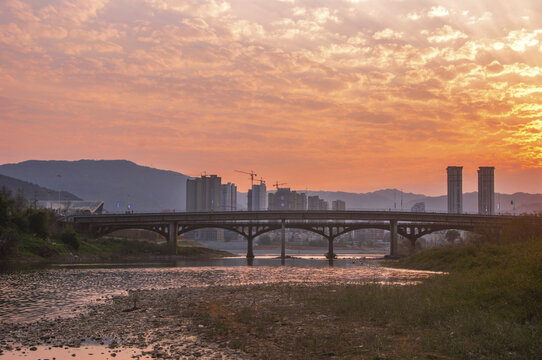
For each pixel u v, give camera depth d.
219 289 48.03
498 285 29.41
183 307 34.16
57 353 20.53
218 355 19.77
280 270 87.12
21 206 149.12
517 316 23.44
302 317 28.53
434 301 29.20
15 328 26.14
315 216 163.75
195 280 62.19
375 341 20.62
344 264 114.19
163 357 19.69
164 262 116.62
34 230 125.94
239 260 140.38
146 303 36.84
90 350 21.05
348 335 22.78
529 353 17.86
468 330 21.27
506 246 66.62
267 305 34.31
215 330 25.11
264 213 163.75
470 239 101.94
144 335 24.12
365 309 29.92
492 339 19.61
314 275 72.75
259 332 24.19
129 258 134.88
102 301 38.38
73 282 55.97
